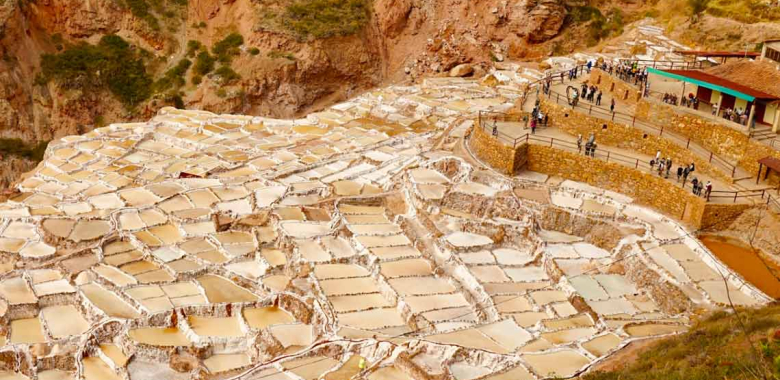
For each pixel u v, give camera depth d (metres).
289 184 60.75
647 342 36.91
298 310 43.62
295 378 36.94
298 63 101.31
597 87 67.88
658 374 29.89
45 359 40.06
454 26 110.56
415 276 46.81
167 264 48.53
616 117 59.44
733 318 35.25
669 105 57.38
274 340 40.88
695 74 58.06
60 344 40.84
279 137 76.31
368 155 67.94
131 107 97.88
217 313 43.69
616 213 51.38
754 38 89.31
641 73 65.56
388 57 111.38
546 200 53.66
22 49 96.00
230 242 52.03
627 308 42.78
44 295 44.69
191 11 107.25
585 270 47.19
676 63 76.44
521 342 38.81
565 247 50.06
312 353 39.09
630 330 38.78
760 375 25.94
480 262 48.34
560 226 51.91
